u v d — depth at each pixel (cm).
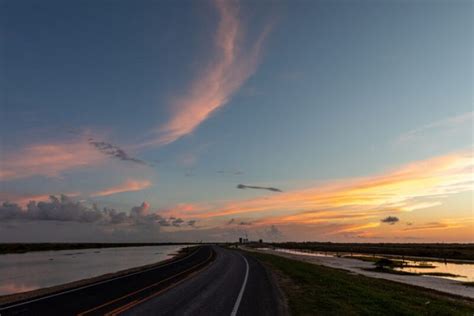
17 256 7794
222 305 1314
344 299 1533
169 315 1119
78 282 2169
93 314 1128
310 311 1234
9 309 1226
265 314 1162
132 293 1612
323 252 9894
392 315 1205
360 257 7156
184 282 2091
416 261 5978
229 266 3481
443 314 1312
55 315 1118
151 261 5566
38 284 2692
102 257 7212
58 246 14838
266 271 2962
